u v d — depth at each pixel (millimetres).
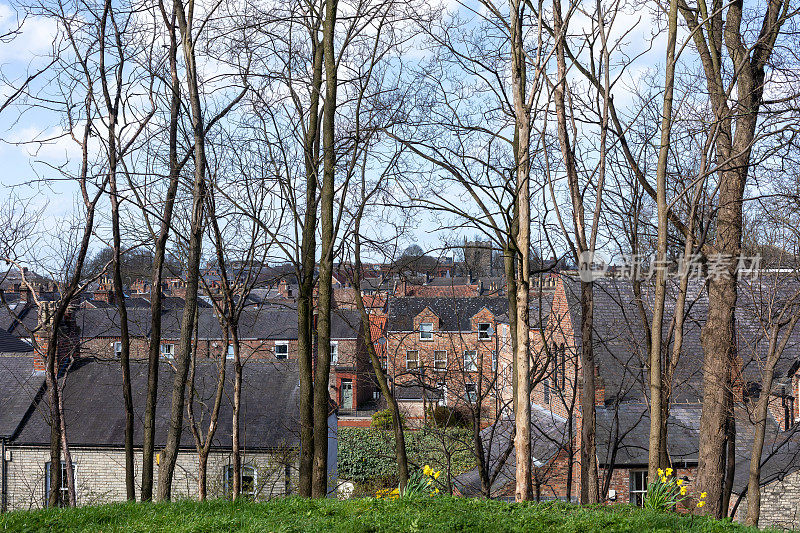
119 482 24094
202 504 10344
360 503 9570
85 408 25344
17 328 41875
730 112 12195
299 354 13531
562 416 24516
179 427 13898
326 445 12883
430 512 8695
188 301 14062
